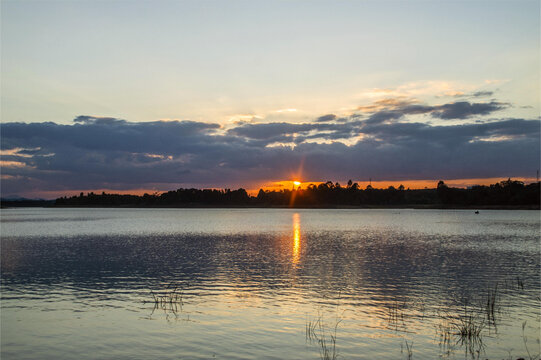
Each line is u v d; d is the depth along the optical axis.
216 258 46.47
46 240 70.38
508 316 23.06
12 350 18.78
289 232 88.44
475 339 19.55
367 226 111.25
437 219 154.00
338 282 32.50
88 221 144.62
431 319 22.59
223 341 19.50
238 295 28.36
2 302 26.86
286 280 33.44
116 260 45.22
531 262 42.50
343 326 21.47
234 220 154.75
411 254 49.44
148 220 154.62
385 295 28.05
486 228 99.19
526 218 157.62
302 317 23.08
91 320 22.89
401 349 18.39
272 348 18.59
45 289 30.62
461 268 38.81
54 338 20.17
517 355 17.75
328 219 162.25
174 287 31.06
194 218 175.62
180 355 17.95
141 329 21.33
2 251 54.28
